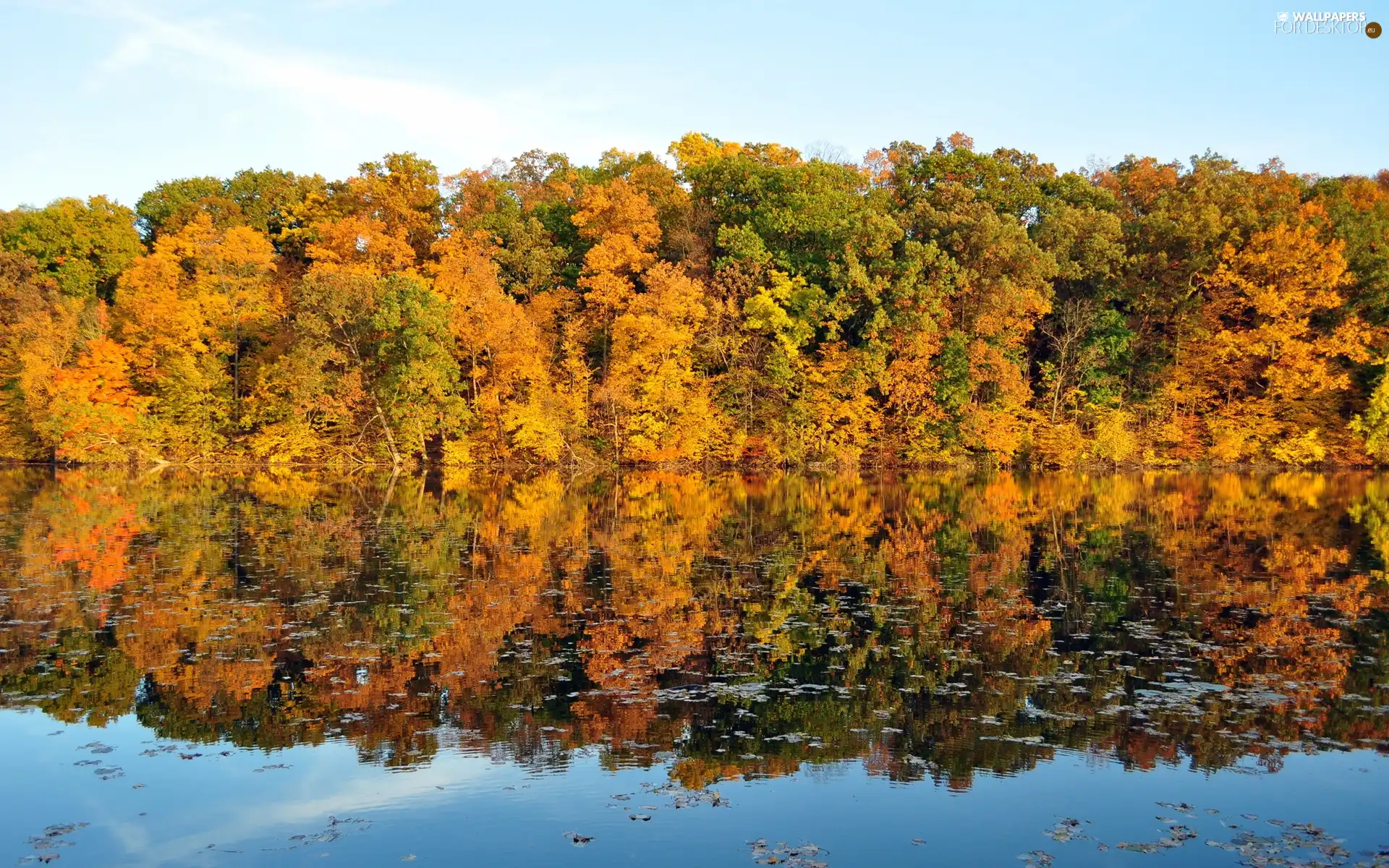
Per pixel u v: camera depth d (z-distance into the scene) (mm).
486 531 26250
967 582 18922
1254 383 53938
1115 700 11547
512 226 54719
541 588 18203
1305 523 28125
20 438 54062
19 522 27797
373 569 20188
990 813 8578
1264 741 10234
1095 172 66062
